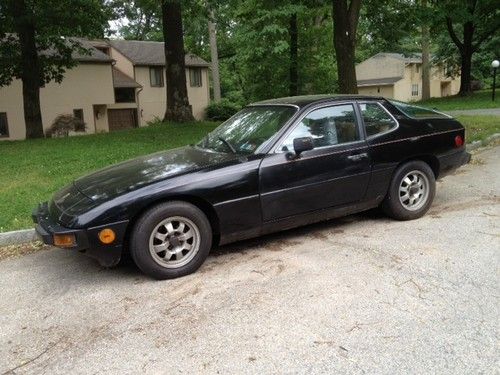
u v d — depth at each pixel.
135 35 45.56
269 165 4.75
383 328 3.38
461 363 2.96
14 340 3.54
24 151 11.70
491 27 30.97
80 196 4.51
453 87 59.47
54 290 4.36
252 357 3.12
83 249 4.17
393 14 19.47
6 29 17.52
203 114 39.91
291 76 24.50
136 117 36.53
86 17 17.88
